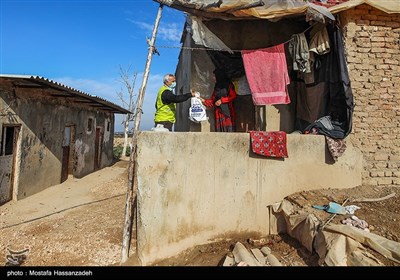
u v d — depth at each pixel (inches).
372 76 205.2
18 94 319.9
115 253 189.8
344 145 194.7
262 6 181.6
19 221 261.4
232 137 184.2
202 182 178.7
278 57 206.8
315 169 193.8
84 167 528.7
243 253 150.9
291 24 233.0
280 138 187.0
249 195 185.2
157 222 169.5
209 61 244.7
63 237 221.0
